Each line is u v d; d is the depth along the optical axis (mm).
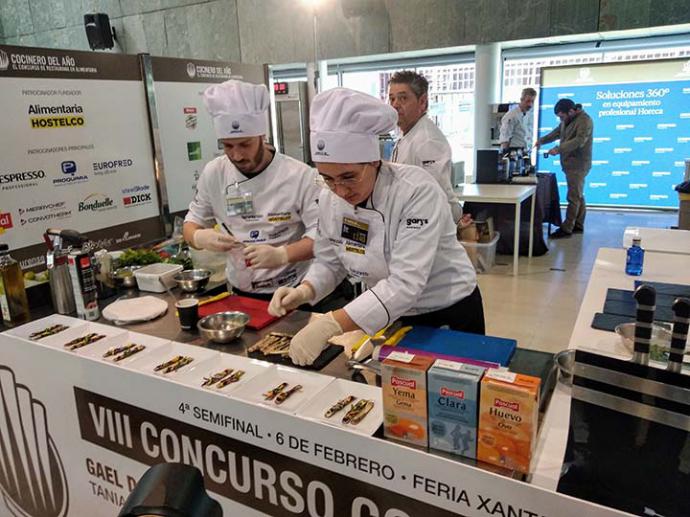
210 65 2869
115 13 7402
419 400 931
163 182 2648
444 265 1484
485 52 5898
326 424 1010
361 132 1208
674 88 6512
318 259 1604
